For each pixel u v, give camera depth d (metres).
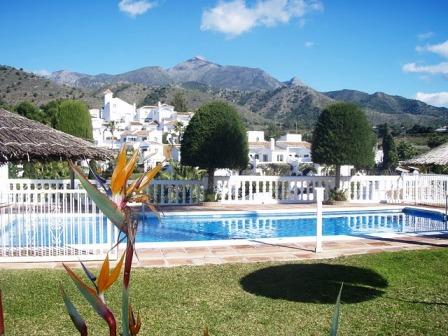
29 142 9.72
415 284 6.85
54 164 20.52
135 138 72.38
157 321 5.33
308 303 5.99
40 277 7.05
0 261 8.03
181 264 7.98
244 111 153.00
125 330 1.33
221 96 197.12
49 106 52.84
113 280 1.28
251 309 5.76
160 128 96.00
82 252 8.40
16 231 9.64
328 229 14.43
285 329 5.13
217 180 18.42
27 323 5.26
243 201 18.39
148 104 149.50
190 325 5.22
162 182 17.67
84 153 11.28
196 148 17.17
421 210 16.80
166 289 6.52
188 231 13.83
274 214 16.36
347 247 9.57
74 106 25.75
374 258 8.45
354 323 5.31
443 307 5.88
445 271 7.55
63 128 25.53
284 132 103.81
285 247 9.54
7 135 9.46
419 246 9.73
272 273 7.37
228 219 15.70
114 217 1.28
